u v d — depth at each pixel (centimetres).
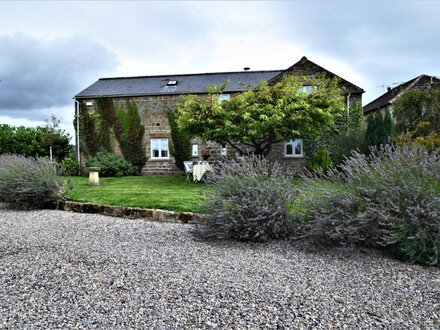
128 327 240
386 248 424
